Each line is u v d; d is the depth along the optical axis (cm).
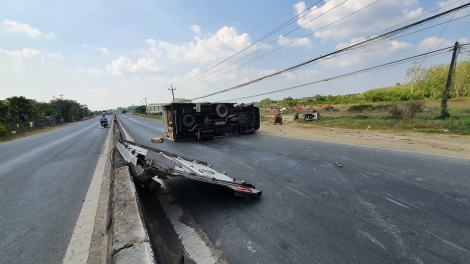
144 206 267
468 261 202
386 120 1398
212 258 211
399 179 432
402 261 203
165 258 182
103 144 1033
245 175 483
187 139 1138
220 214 303
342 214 298
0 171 596
